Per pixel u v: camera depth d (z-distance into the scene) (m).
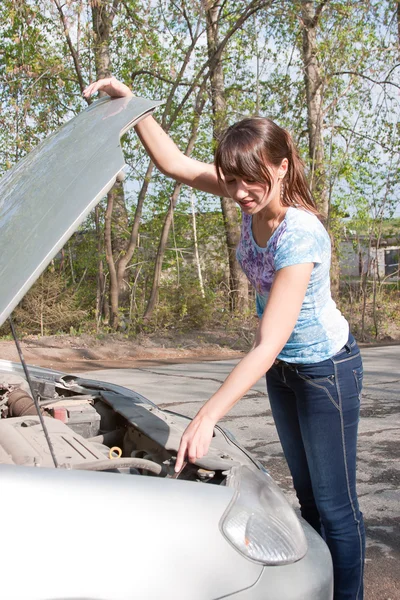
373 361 10.48
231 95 16.42
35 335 13.72
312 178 15.12
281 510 2.03
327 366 2.44
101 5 13.77
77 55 14.34
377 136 16.05
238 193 2.17
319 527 2.78
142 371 9.70
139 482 1.79
